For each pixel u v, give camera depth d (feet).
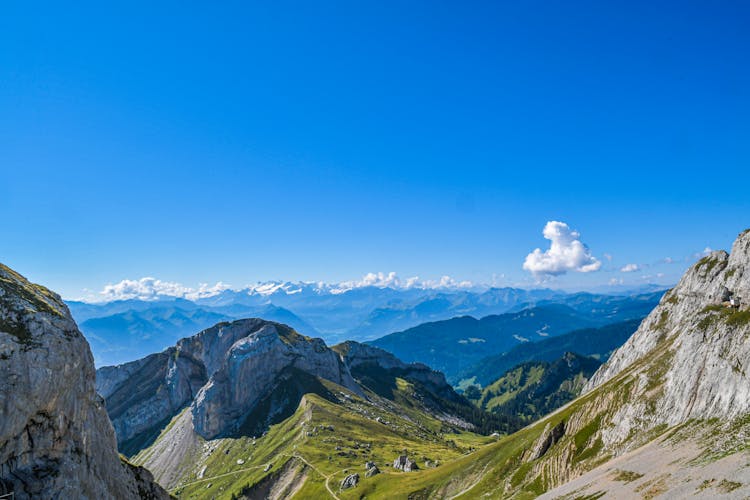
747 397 371.35
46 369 244.01
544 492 492.95
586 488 391.65
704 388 429.79
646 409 485.97
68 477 242.37
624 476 372.58
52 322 262.06
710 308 534.37
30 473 228.63
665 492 302.86
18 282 273.33
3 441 221.87
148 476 332.39
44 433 240.12
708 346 460.55
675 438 397.80
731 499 248.93
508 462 613.93
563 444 549.95
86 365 282.56
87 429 271.90
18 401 229.25
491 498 557.33
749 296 497.87
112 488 277.85
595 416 550.77
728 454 307.37
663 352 564.71
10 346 234.58
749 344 407.64
